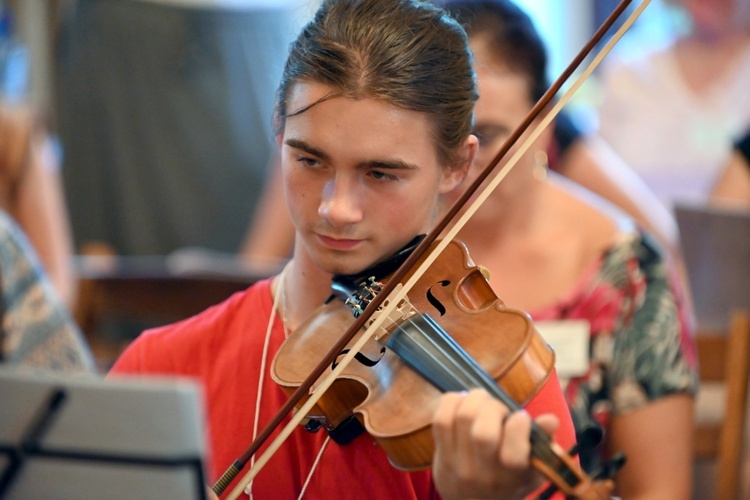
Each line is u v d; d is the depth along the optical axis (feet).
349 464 20.97
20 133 43.32
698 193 58.08
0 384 16.48
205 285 40.93
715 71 57.72
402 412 18.78
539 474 16.98
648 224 44.62
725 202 46.78
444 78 20.07
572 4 68.28
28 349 32.32
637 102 59.11
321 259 20.71
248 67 60.59
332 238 20.30
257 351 22.47
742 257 38.06
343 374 20.48
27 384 16.39
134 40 59.26
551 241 32.53
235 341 22.76
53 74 63.87
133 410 16.06
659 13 60.64
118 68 59.31
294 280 22.76
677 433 31.17
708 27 57.31
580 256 32.50
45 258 43.45
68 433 16.37
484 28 28.73
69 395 16.26
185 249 60.44
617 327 31.60
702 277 38.78
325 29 20.12
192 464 16.24
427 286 21.42
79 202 59.67
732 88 57.41
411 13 20.34
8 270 32.45
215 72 60.13
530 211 32.58
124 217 60.03
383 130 19.48
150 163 59.98
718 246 38.37
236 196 61.00
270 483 21.29
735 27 57.26
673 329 31.53
